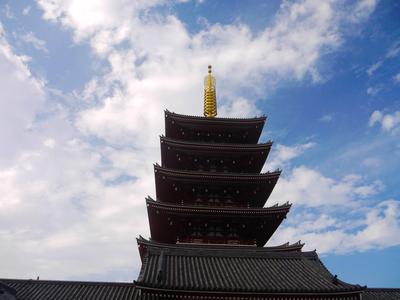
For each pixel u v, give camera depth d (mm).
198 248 32656
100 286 29641
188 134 43188
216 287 24250
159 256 30406
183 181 37469
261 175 37312
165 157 41188
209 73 50969
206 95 49562
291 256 32812
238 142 44031
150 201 34062
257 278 27672
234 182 37750
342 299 25453
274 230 38219
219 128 43062
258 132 43750
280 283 26797
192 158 40750
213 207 34562
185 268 28844
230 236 36031
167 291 23891
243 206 38000
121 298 27562
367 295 31406
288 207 35219
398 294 31875
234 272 28734
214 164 41375
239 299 24562
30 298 26844
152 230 37781
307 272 29516
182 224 35750
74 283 29734
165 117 41938
